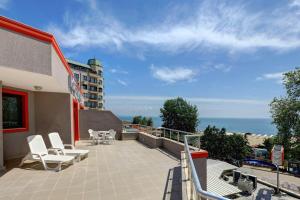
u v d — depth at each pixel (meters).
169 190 5.24
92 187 5.51
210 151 49.41
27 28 5.50
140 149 11.62
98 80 87.06
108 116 17.05
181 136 10.28
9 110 9.27
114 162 8.39
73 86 12.98
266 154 52.66
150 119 61.06
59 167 7.09
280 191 20.69
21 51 5.39
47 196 4.91
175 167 7.54
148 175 6.54
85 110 16.81
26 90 10.32
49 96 11.28
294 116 28.53
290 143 28.66
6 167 7.48
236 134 50.56
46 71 6.00
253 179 20.11
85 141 15.46
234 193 16.69
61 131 11.35
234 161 46.66
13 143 9.33
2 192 5.16
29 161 8.35
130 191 5.21
